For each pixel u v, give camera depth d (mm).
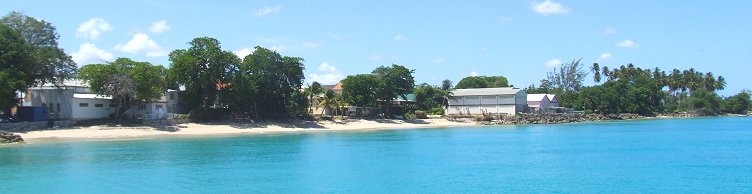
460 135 92500
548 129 113312
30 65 84000
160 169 46750
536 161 52156
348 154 58969
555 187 37781
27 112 88000
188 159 54094
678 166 47812
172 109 108125
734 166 47469
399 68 145875
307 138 85250
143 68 92375
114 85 88625
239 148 66250
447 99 155375
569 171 45219
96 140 78312
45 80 90438
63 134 81750
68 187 38125
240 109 109812
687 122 149000
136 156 56406
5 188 37688
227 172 45125
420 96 149375
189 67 99875
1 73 76812
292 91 117250
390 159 54156
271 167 48281
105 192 36406
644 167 47344
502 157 55719
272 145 71062
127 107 94250
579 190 36688
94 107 94562
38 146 67562
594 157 55281
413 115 135500
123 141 76625
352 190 37219
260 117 113312
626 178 41375
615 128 115500
